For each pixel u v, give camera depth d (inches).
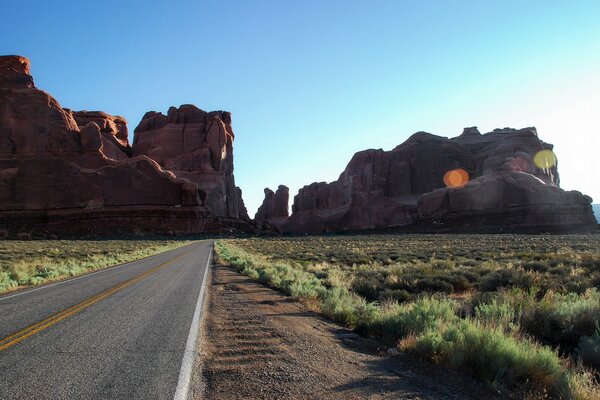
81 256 1670.8
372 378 216.1
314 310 437.1
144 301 476.1
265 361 245.9
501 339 231.8
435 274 684.7
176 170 6614.2
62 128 5137.8
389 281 632.4
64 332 317.1
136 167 5246.1
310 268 945.5
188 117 7273.6
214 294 554.6
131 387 198.4
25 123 4992.6
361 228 6815.9
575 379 197.2
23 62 5334.6
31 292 574.6
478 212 5497.1
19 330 326.0
